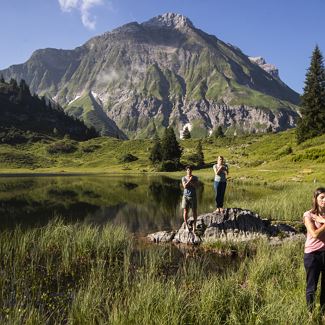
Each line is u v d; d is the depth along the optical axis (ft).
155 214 101.71
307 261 30.68
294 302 31.40
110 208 113.91
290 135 453.17
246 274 45.24
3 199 139.54
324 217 30.19
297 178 210.59
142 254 56.85
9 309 32.94
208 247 62.18
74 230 66.85
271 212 86.33
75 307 33.27
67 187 205.46
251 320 29.91
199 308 31.91
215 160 486.38
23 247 53.57
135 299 33.91
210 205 117.80
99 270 44.83
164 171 477.77
